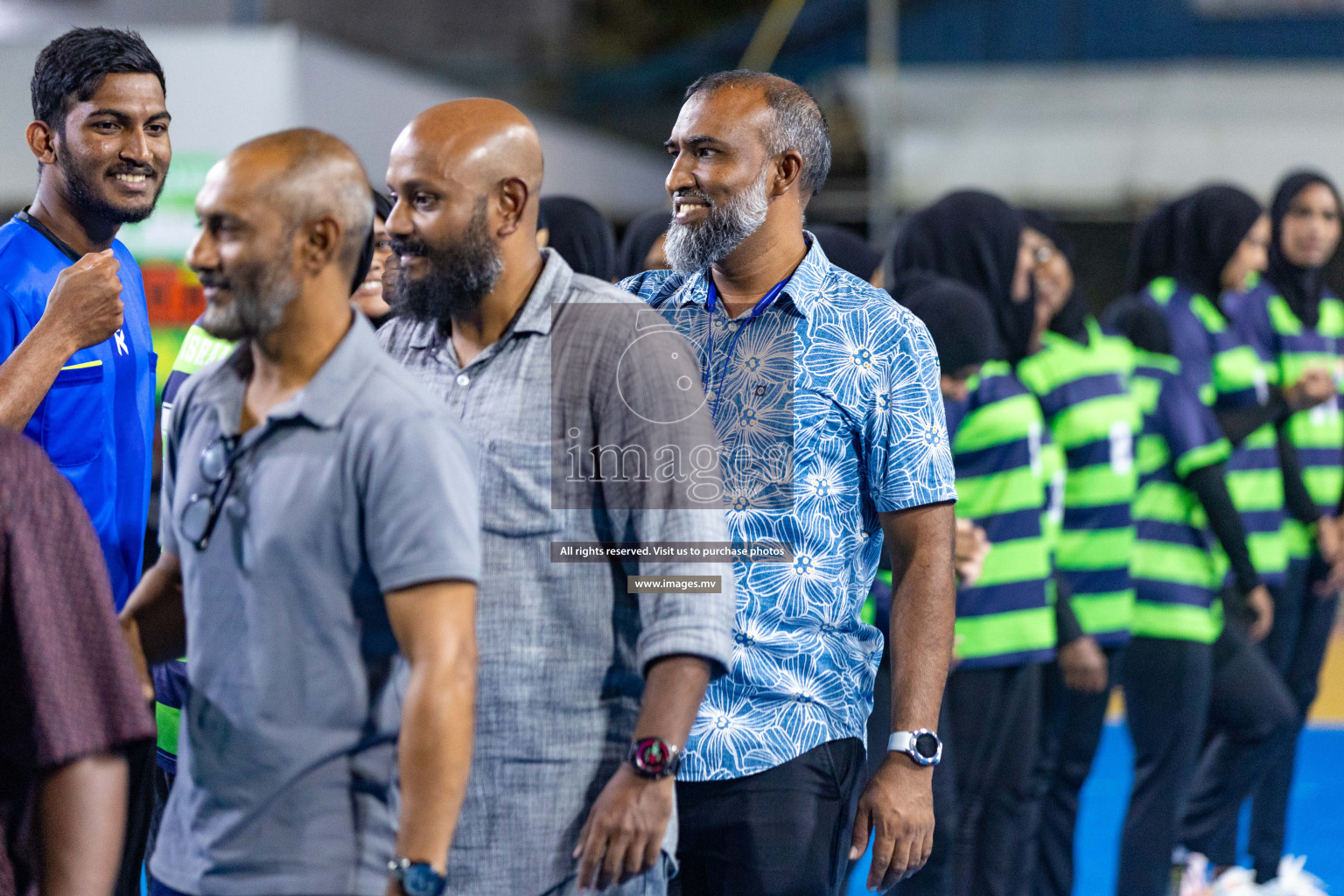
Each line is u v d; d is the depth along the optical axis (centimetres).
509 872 437
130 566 622
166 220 1285
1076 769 890
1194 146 2288
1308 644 1108
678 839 505
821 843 503
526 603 437
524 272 448
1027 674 778
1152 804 900
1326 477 1105
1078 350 869
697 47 3425
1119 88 2391
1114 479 870
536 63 3481
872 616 716
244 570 384
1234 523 900
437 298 434
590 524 440
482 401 445
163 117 608
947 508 521
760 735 496
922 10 2625
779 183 519
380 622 388
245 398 405
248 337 385
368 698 387
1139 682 908
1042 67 2472
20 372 534
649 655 423
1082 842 1064
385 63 1420
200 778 390
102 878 360
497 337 451
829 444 514
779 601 503
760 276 527
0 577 352
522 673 436
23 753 359
